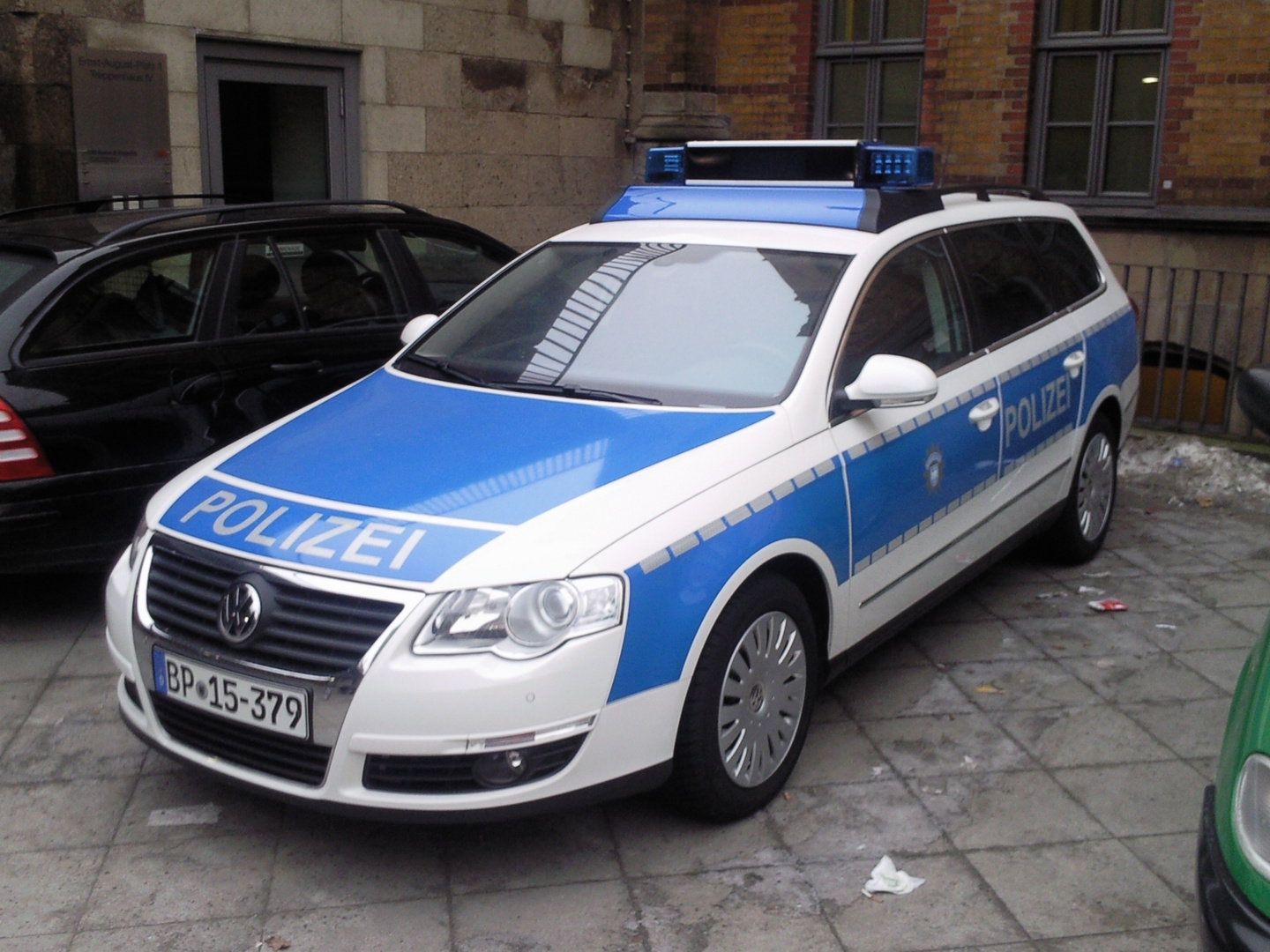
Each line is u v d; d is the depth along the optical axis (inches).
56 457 188.5
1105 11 372.8
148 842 142.7
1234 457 297.7
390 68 378.3
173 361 201.9
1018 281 208.2
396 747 121.9
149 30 325.4
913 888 134.4
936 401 174.7
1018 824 147.3
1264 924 89.0
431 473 140.1
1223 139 354.3
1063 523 225.5
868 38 413.1
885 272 172.9
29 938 125.5
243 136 352.2
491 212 414.6
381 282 236.1
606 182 450.0
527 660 122.2
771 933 127.0
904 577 170.7
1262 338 320.8
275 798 129.2
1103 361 225.6
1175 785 156.9
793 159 195.5
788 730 150.9
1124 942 126.0
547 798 125.3
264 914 129.8
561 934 126.9
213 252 212.5
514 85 412.8
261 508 138.5
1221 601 218.4
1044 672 189.6
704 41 433.7
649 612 128.3
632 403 155.7
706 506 136.7
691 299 170.6
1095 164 380.5
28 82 305.7
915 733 169.9
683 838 143.8
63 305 193.5
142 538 144.9
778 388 155.4
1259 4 343.0
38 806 150.3
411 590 123.2
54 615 208.8
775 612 145.4
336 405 167.2
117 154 324.2
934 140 401.1
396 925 128.3
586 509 131.3
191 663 131.9
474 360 174.7
